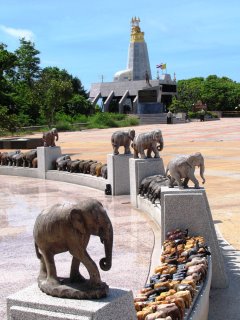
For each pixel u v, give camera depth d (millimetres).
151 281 6254
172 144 35969
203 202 8133
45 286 4641
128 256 9570
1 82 48812
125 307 4531
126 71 108188
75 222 4520
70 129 64688
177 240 7727
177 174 8906
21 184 21156
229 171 21250
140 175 14367
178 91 99750
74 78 95125
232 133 45719
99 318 4211
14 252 10305
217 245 8000
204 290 6137
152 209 12836
